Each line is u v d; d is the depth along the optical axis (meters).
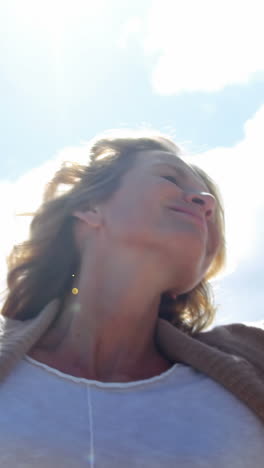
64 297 1.16
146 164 1.17
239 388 1.02
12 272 1.21
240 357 1.11
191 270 1.10
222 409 0.99
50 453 0.88
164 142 1.28
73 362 1.05
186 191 1.15
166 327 1.14
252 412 1.00
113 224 1.10
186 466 0.91
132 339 1.09
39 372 0.99
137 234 1.08
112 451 0.90
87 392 0.97
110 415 0.95
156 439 0.93
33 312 1.19
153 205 1.10
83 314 1.08
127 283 1.08
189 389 1.02
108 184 1.16
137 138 1.25
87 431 0.91
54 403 0.94
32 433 0.89
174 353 1.11
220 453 0.93
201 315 1.29
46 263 1.19
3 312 1.20
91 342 1.07
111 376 1.05
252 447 0.96
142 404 0.97
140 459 0.90
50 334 1.10
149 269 1.08
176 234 1.07
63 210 1.18
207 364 1.05
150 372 1.08
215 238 1.25
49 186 1.25
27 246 1.21
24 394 0.95
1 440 0.88
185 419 0.96
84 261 1.13
